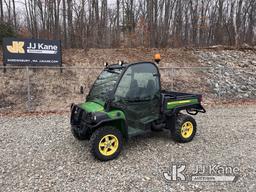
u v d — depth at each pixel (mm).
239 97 13250
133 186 4191
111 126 5242
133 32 24188
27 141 6410
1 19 17828
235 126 7887
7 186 4207
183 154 5508
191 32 28125
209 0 29109
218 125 7977
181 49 19234
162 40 23844
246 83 14844
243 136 6848
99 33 22625
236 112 10023
